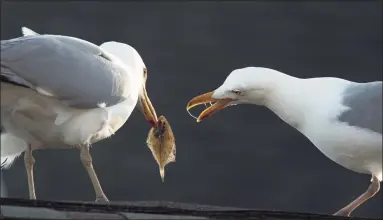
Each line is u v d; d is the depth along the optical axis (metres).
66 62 8.36
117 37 21.00
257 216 7.91
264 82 8.77
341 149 8.40
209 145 18.75
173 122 19.14
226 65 20.81
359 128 8.20
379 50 21.81
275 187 18.08
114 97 8.67
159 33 21.20
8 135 8.62
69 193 16.86
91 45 8.70
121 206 7.77
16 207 7.36
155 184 17.70
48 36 8.51
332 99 8.43
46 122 8.38
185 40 21.27
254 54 21.28
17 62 8.12
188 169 18.25
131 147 18.00
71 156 17.39
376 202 17.23
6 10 20.48
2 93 8.11
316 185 18.14
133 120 18.25
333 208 17.73
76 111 8.46
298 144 19.03
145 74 9.59
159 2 21.69
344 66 21.31
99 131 8.74
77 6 21.11
